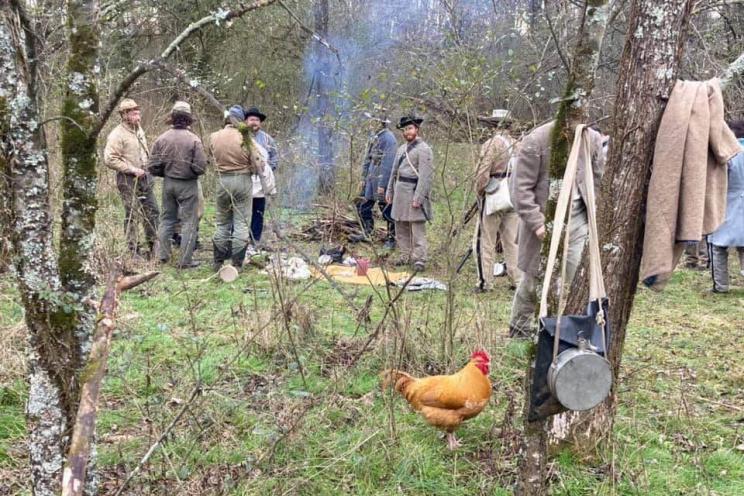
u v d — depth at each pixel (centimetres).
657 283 353
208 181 1225
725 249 794
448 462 391
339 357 512
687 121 337
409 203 791
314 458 376
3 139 235
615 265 369
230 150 768
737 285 847
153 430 374
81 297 254
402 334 483
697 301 767
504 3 683
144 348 510
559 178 279
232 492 338
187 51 1127
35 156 239
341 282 732
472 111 527
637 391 486
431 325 540
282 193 689
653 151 354
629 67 352
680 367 551
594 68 267
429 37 783
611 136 366
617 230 365
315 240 797
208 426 392
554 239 250
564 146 276
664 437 419
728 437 430
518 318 562
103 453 369
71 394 251
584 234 471
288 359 503
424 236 802
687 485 372
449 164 550
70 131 249
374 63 970
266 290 681
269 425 408
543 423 284
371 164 899
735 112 878
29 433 253
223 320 592
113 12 346
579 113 271
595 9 262
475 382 390
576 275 369
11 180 238
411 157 786
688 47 729
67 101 249
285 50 1246
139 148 770
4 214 241
